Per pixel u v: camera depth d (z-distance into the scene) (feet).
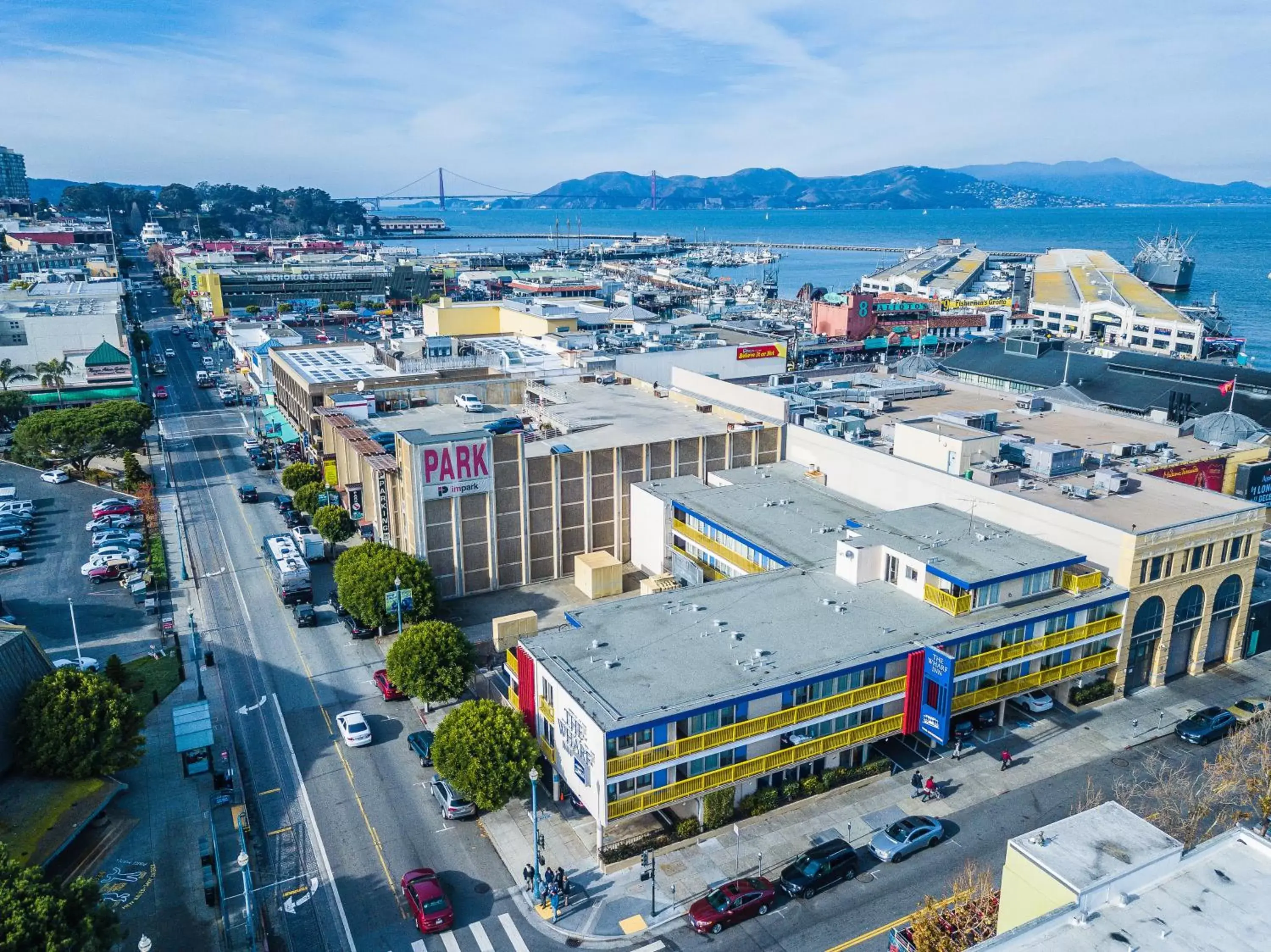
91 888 145.59
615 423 361.10
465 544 301.63
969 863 179.01
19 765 189.47
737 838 188.03
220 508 395.96
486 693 242.17
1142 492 268.00
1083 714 234.38
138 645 272.31
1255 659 267.80
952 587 216.95
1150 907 118.93
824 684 194.08
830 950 159.63
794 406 362.12
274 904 170.60
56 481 428.97
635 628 212.64
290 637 276.41
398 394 395.55
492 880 177.27
